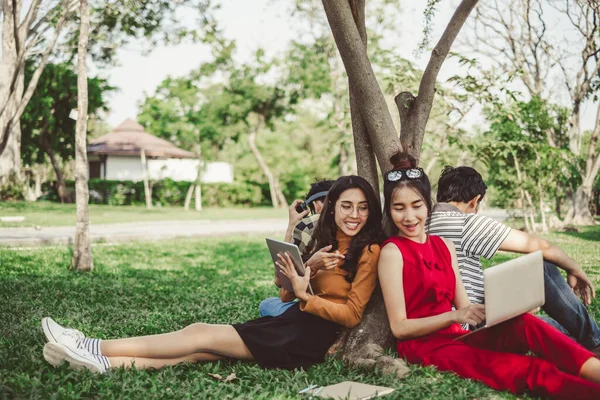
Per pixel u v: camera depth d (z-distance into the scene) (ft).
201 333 13.69
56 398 11.47
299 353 13.88
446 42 16.28
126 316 21.67
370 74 15.60
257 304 24.73
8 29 69.21
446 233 14.71
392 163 14.20
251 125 138.41
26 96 73.00
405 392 11.88
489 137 58.23
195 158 130.21
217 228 72.95
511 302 11.81
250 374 13.19
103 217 84.23
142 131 145.48
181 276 34.83
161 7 53.57
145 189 123.85
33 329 18.35
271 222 88.33
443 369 12.91
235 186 140.56
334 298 14.03
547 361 11.84
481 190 15.39
